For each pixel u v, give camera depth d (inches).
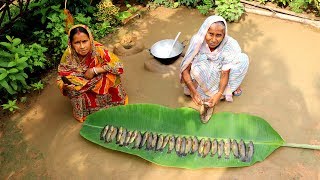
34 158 147.8
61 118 164.9
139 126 151.9
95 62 151.9
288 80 177.5
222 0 220.4
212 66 157.2
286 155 143.1
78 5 216.5
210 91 162.6
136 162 143.9
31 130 159.8
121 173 139.9
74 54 149.1
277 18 222.4
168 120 151.3
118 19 222.1
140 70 188.9
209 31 145.3
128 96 173.3
